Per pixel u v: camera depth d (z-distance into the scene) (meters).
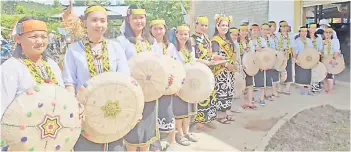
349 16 9.47
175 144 4.09
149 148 3.64
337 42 7.14
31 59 2.34
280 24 6.62
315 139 4.48
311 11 9.34
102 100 2.40
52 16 5.47
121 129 2.47
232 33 5.11
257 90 6.95
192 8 8.88
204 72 3.91
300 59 6.79
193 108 4.16
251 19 9.84
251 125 4.96
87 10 2.61
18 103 1.98
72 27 3.62
